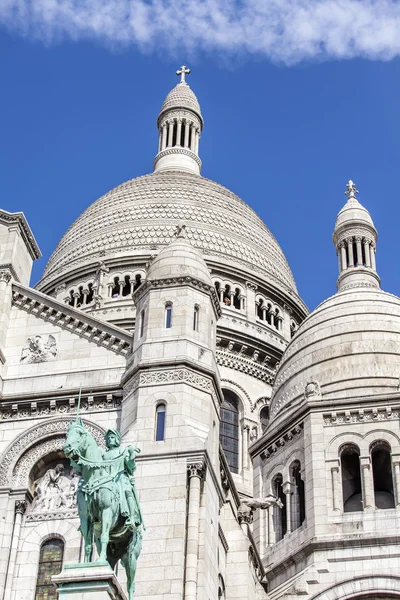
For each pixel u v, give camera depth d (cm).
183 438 4025
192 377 4247
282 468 5481
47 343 4622
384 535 4962
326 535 5019
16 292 4806
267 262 7862
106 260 7450
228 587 4428
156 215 7894
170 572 3700
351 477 5319
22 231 5047
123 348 4516
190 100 9712
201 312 4500
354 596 4862
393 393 5331
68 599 3078
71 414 4372
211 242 7688
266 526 5409
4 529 4106
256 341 7156
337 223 7044
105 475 3316
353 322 5897
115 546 3331
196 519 3847
